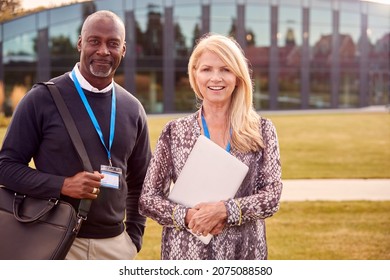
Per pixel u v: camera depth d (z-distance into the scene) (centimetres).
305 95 3925
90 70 360
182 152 348
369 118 3084
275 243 784
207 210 327
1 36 3095
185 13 3516
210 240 340
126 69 3431
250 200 332
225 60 339
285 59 3866
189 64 357
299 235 827
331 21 3962
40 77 3180
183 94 3547
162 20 3469
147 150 398
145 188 353
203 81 344
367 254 736
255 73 3788
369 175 1393
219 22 3612
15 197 348
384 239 812
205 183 338
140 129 387
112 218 366
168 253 351
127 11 3384
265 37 3781
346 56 4034
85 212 344
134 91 3456
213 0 3572
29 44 3156
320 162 1614
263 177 346
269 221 909
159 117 3144
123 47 373
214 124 351
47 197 344
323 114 3425
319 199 1088
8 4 2834
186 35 3531
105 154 362
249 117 349
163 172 354
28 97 358
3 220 339
